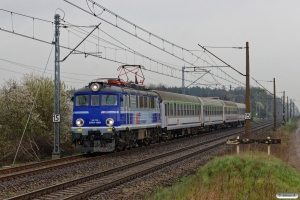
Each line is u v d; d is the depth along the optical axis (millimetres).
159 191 15203
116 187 15922
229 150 27266
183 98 42469
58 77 26109
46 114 31375
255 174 17250
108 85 26297
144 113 30188
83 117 25828
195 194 13453
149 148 30594
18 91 30109
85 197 14023
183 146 32438
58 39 25812
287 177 18078
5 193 14688
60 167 20703
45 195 14250
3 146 27000
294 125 80688
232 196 13469
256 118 108688
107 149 25516
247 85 31484
